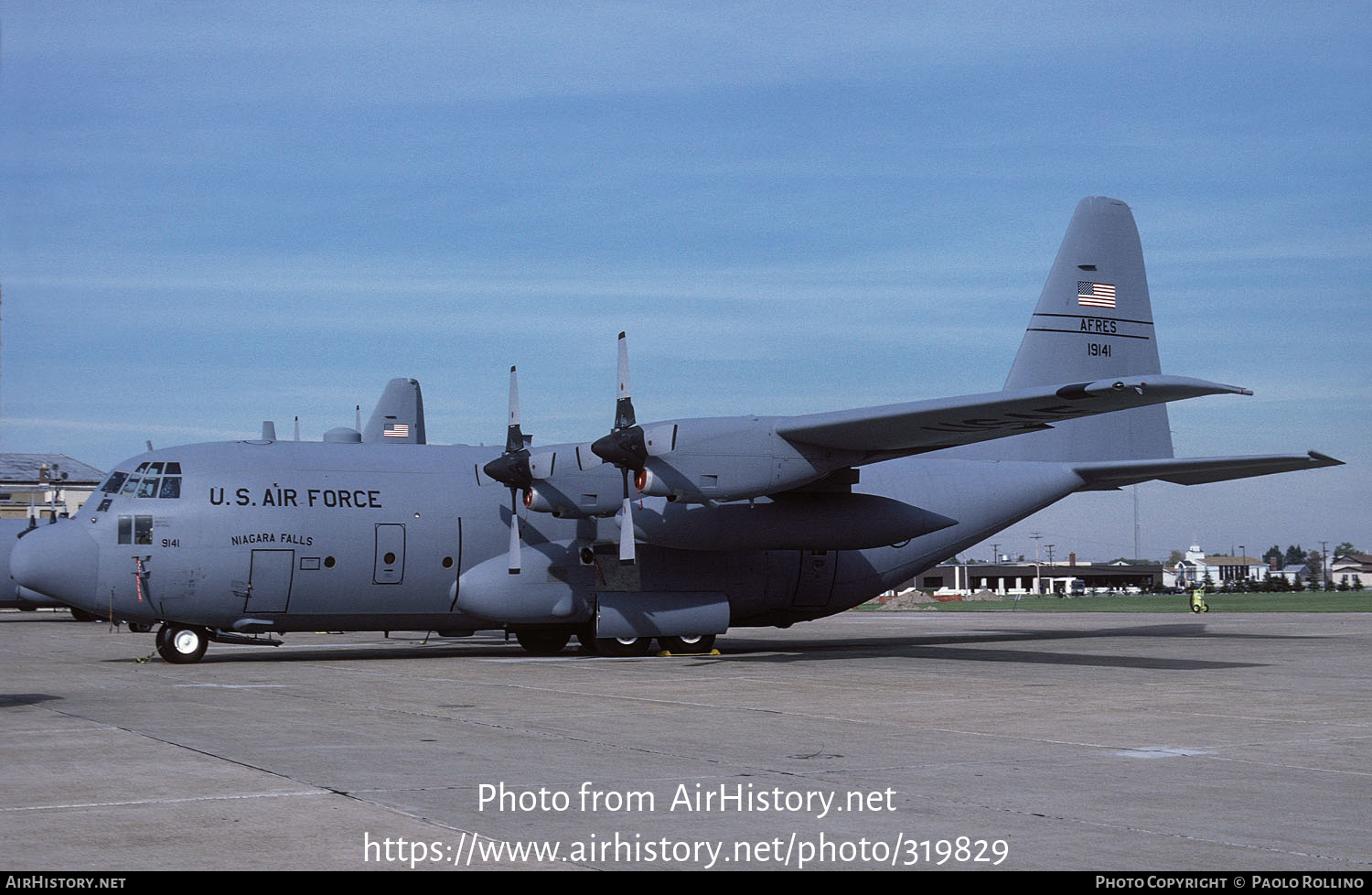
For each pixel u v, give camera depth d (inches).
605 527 871.1
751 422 772.0
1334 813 300.5
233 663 820.0
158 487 792.9
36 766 361.1
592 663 810.8
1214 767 368.2
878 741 421.4
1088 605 2596.0
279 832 276.7
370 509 829.2
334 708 520.7
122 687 619.8
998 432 767.7
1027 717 489.1
